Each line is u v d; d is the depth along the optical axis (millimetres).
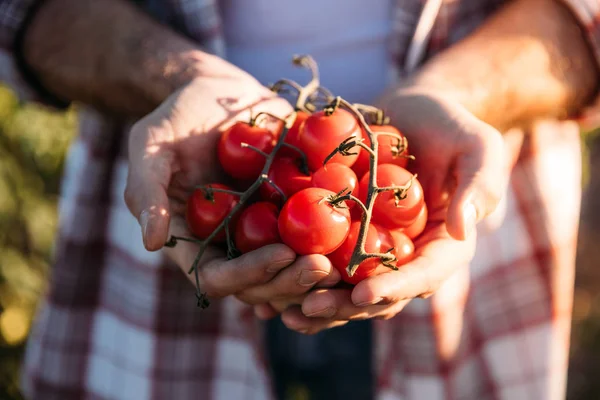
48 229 1156
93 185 767
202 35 725
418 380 757
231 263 559
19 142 1119
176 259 627
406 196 586
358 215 602
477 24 745
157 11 750
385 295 545
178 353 765
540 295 771
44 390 805
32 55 727
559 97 705
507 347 773
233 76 661
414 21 703
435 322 737
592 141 1540
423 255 582
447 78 668
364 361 815
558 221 765
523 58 689
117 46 702
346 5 723
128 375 775
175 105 629
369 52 729
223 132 635
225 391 771
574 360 1295
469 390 783
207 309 756
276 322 807
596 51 706
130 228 755
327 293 558
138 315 762
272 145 626
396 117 639
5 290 1156
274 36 734
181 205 647
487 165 582
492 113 682
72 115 1138
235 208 589
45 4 729
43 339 798
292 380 840
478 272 762
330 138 603
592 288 1463
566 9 711
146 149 604
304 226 558
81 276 780
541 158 757
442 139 609
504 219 759
